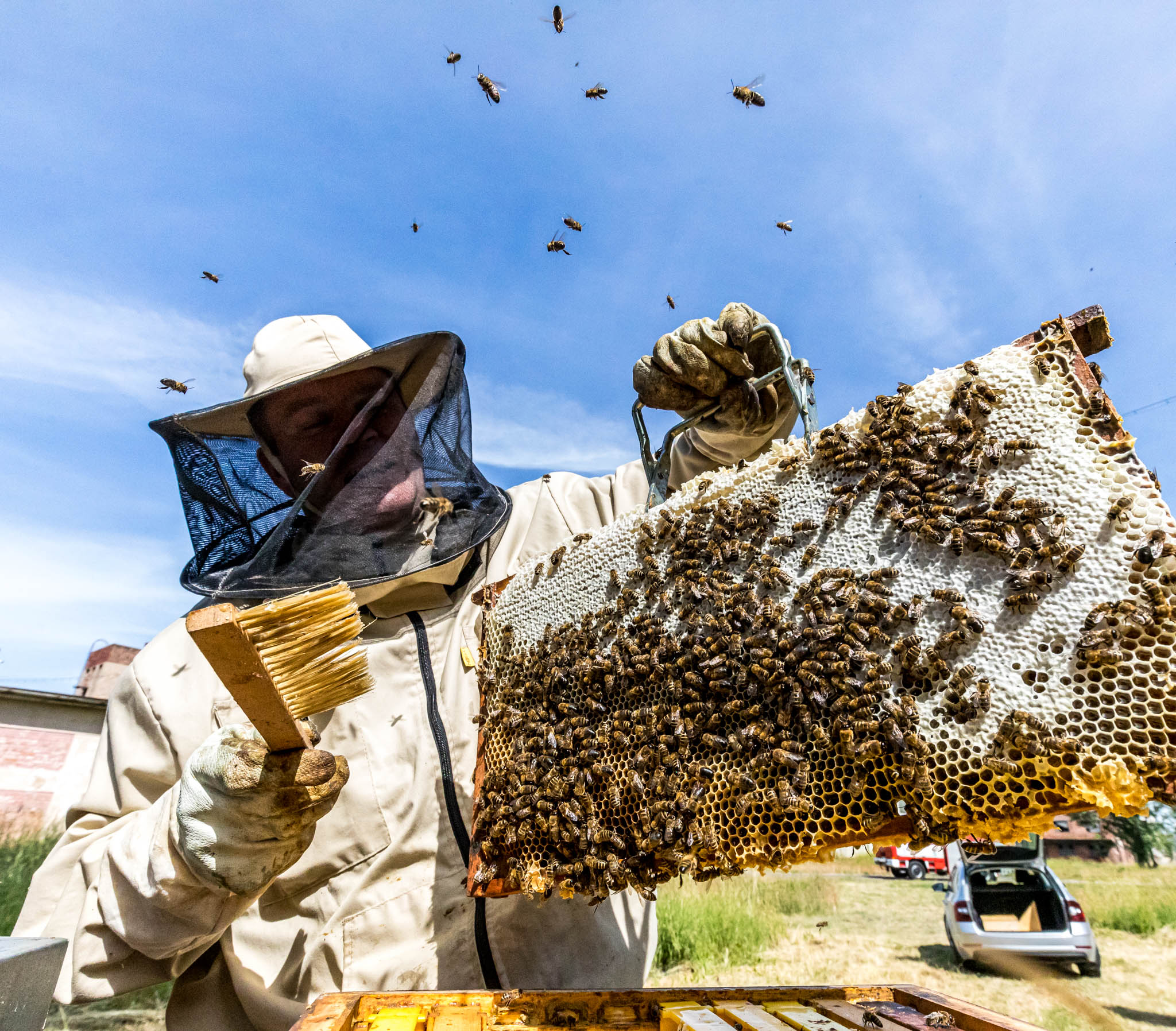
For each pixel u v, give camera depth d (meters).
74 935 2.22
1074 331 1.57
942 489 1.57
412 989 2.38
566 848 1.93
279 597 2.67
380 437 2.87
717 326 2.48
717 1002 1.82
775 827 1.60
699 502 2.03
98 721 13.88
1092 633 1.31
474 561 3.21
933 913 15.67
